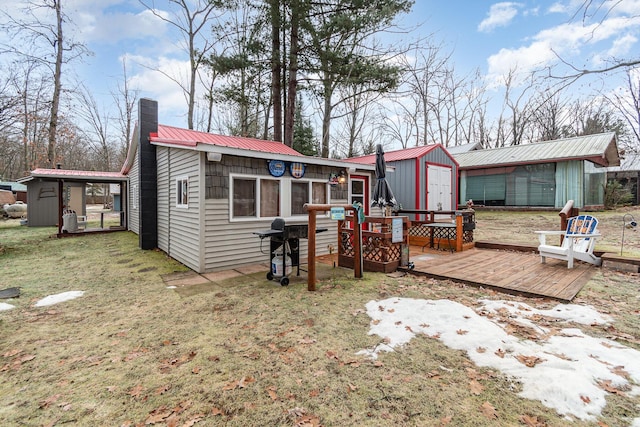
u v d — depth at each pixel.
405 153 11.17
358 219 5.20
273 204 6.72
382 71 11.63
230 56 11.88
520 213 14.06
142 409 2.08
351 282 4.97
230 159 6.06
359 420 1.92
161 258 7.40
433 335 2.99
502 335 2.89
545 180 14.02
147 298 4.45
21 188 23.53
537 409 1.95
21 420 1.99
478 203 16.41
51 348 2.97
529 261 6.01
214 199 5.87
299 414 1.99
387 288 4.59
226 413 2.03
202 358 2.73
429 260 6.31
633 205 16.67
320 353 2.75
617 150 13.89
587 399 1.99
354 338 3.02
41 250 8.45
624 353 2.51
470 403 2.04
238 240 6.21
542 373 2.26
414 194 10.42
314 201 7.45
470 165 15.97
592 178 14.02
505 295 4.12
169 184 7.70
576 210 6.60
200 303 4.18
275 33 11.77
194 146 5.59
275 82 12.29
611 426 1.79
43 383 2.40
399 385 2.25
